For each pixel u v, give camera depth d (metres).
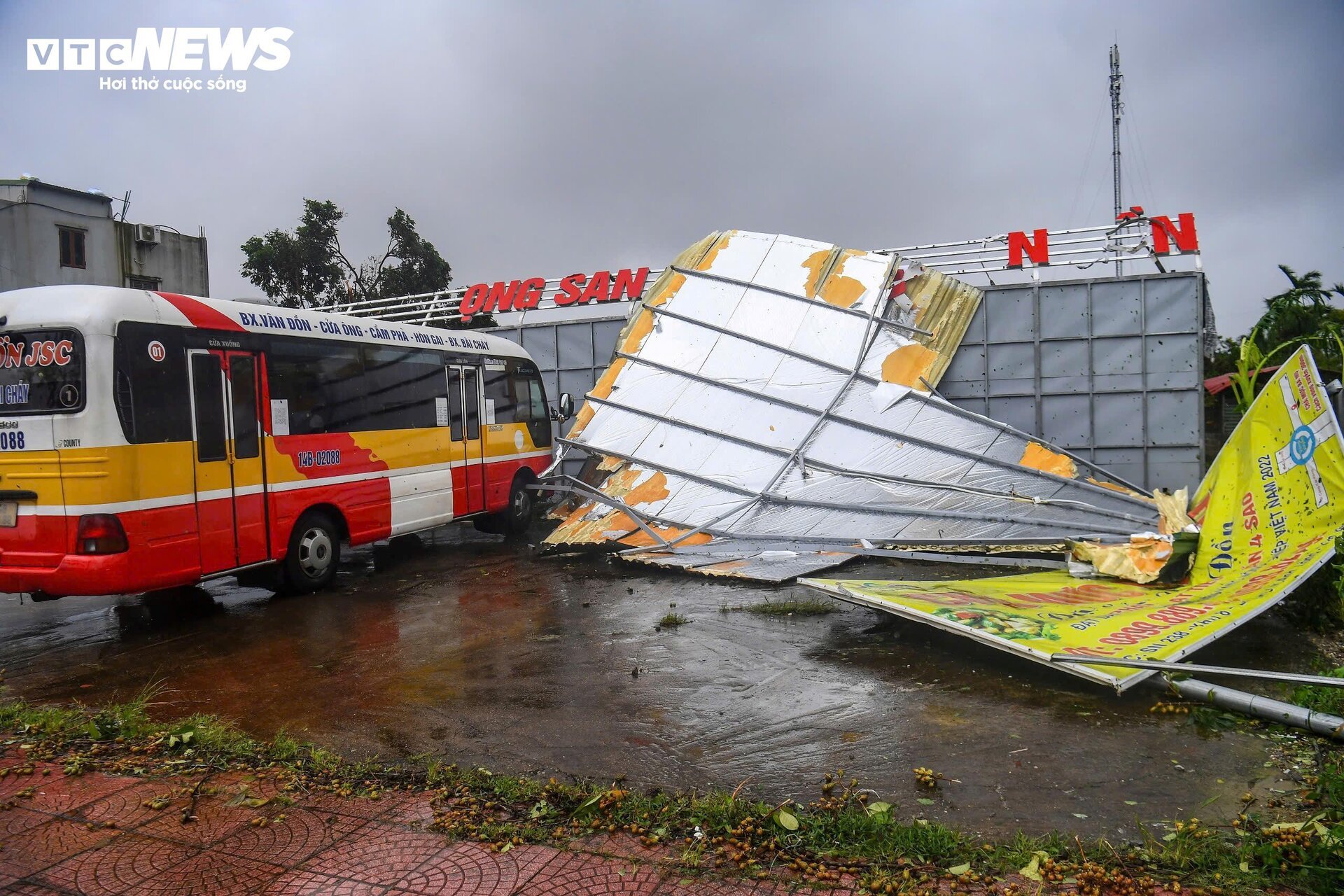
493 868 3.29
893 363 11.52
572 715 5.11
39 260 25.89
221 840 3.59
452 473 11.01
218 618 7.87
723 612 7.53
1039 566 8.36
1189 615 5.68
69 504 6.73
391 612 7.95
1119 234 11.58
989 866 3.19
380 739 4.80
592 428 12.73
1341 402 8.73
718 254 13.88
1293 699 4.76
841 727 4.76
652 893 3.08
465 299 17.03
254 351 8.13
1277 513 6.40
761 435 11.24
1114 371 11.60
